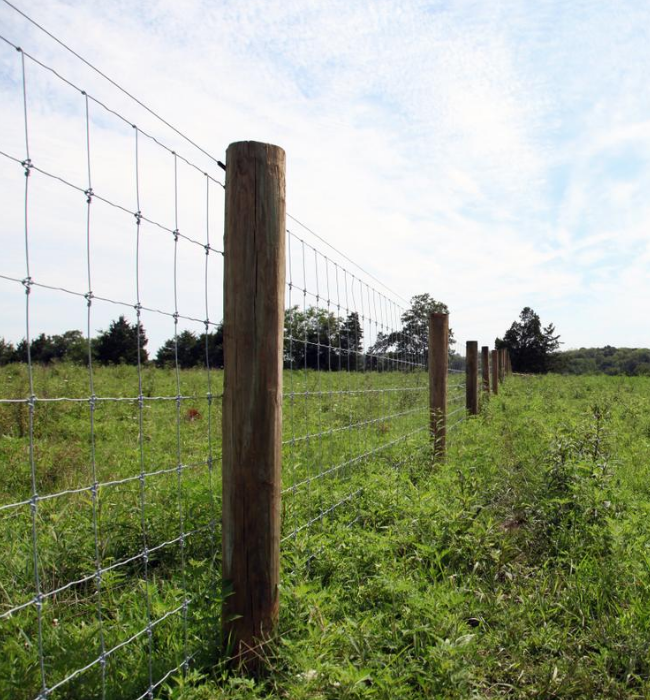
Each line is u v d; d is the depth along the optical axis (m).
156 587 3.07
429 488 5.06
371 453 6.02
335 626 2.77
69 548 3.55
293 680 2.46
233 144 2.70
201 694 2.32
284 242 2.81
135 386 12.86
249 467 2.72
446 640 2.68
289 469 4.88
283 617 2.91
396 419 8.01
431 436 6.84
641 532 4.12
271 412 2.75
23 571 3.36
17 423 7.62
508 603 3.40
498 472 6.17
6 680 2.28
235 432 2.72
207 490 3.97
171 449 7.11
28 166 1.86
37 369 13.44
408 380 9.49
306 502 4.23
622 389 19.23
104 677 2.26
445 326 7.00
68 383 11.71
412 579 3.41
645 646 2.89
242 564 2.72
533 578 3.75
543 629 3.03
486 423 9.52
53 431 7.84
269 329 2.73
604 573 3.60
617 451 6.83
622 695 2.65
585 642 3.04
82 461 6.16
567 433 5.67
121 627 2.79
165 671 2.51
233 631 2.72
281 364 2.81
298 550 3.39
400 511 4.38
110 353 17.31
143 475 2.49
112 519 3.95
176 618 2.87
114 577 3.22
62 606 3.12
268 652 2.71
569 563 3.91
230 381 2.73
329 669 2.40
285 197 2.82
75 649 2.50
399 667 2.60
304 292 3.93
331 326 5.32
